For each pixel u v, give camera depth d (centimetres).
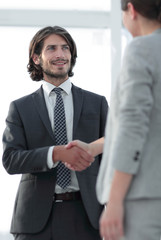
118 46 430
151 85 147
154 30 162
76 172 253
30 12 432
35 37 288
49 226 249
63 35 280
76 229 249
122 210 141
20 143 259
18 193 261
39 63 287
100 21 439
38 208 250
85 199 249
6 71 421
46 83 275
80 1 441
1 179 407
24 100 271
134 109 143
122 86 149
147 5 159
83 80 431
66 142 261
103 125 267
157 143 146
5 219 404
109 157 153
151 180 144
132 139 142
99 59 436
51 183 252
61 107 267
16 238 256
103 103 273
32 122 262
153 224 143
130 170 142
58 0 438
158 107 147
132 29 167
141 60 148
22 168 250
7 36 427
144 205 144
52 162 246
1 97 417
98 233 253
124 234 145
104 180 154
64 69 273
